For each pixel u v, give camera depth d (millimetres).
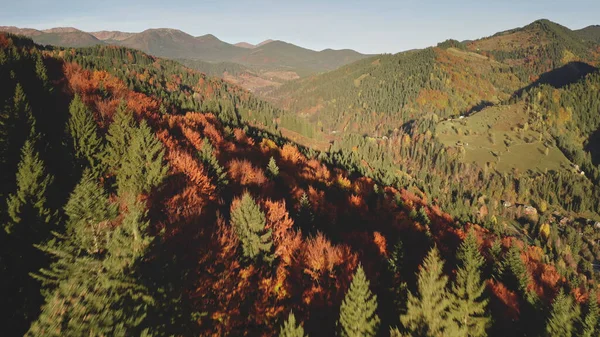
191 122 77438
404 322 22266
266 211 39531
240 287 25594
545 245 140500
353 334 21219
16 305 17016
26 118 37812
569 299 37438
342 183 82875
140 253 16125
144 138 36000
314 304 29141
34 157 26969
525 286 49125
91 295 13000
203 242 26891
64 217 25547
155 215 29578
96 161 36344
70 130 37469
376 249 47719
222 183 46562
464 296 23125
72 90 66125
